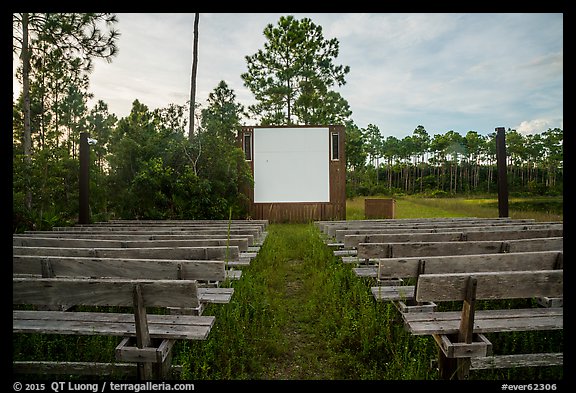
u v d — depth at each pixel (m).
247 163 13.86
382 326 3.40
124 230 6.58
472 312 2.49
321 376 2.97
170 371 2.83
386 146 59.34
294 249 8.04
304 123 22.22
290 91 21.83
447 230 5.91
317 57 22.55
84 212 8.84
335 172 14.37
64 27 10.34
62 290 2.61
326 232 7.42
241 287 4.54
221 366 3.05
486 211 17.72
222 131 13.89
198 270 3.14
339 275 5.07
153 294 2.52
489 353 2.53
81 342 3.35
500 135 9.77
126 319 2.88
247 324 3.71
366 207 15.52
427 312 3.02
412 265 3.11
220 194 12.78
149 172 11.74
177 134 14.07
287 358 3.29
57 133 22.45
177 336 2.61
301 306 4.52
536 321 2.77
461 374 2.66
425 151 58.50
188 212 11.84
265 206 14.32
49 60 11.22
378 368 3.05
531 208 19.00
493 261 3.15
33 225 8.64
